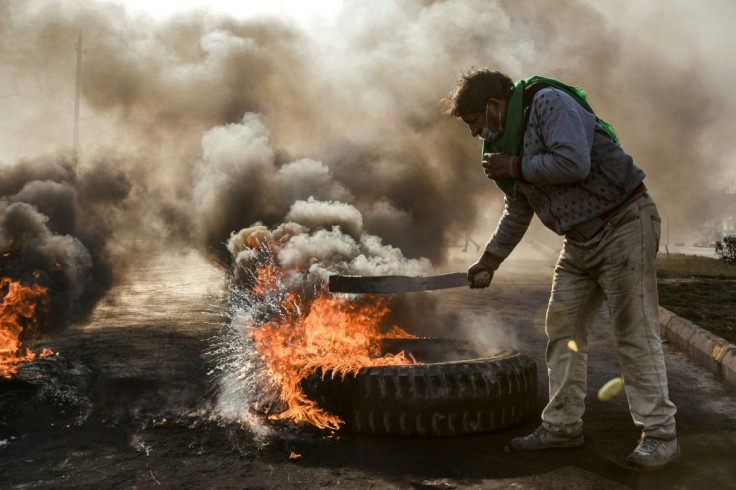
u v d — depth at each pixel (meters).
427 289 2.83
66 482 2.25
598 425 2.97
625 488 2.21
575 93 2.42
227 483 2.25
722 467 2.41
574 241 2.50
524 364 3.03
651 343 2.40
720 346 4.22
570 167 2.24
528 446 2.58
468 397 2.76
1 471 2.36
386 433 2.77
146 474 2.34
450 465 2.44
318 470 2.38
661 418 2.41
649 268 2.38
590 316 2.62
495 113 2.47
